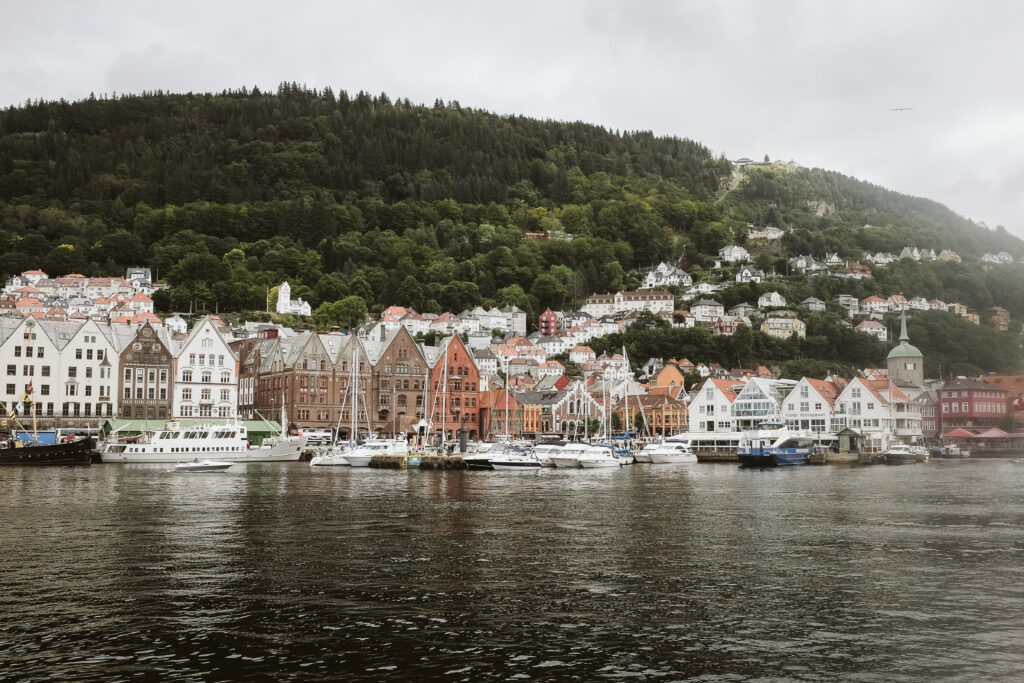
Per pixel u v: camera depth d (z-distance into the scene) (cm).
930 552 4700
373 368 18925
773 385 19025
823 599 3609
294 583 3834
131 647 2933
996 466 14538
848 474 11862
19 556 4431
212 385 17088
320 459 13000
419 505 6919
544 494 8050
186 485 8731
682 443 16838
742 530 5503
